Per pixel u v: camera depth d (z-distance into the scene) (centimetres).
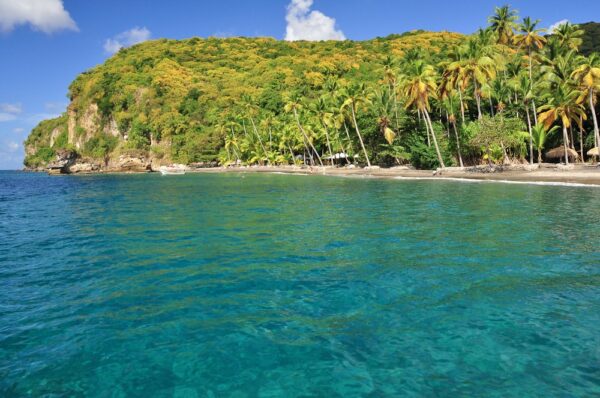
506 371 616
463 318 801
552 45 5700
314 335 743
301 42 18588
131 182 6662
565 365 629
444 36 16325
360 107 7038
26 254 1430
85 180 8012
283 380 606
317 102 7412
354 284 1015
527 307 848
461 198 2733
